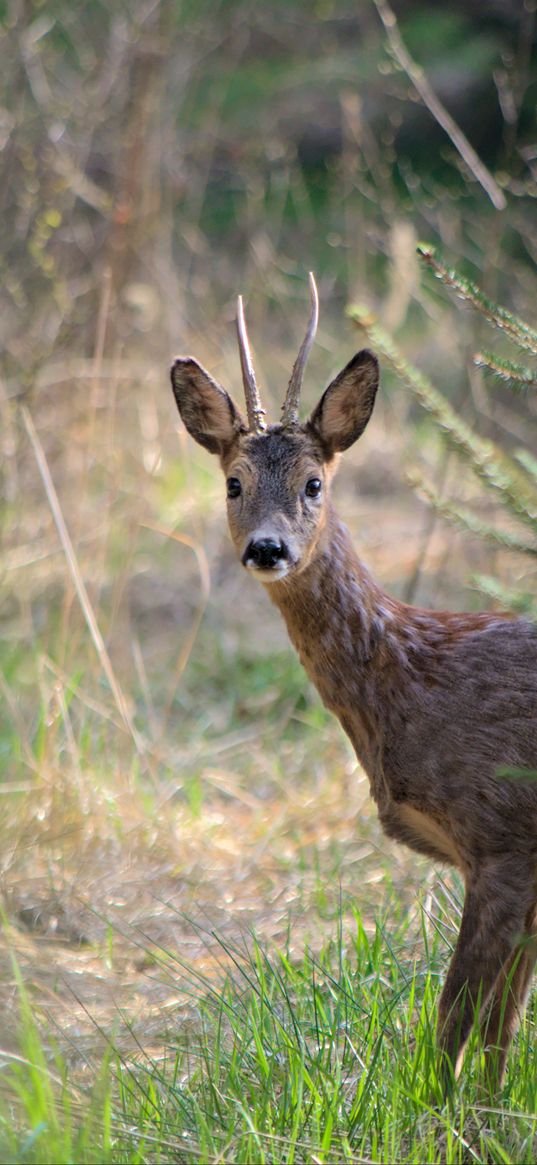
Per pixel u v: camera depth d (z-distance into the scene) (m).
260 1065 7.12
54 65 17.20
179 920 9.84
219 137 21.02
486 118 21.45
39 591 12.89
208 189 21.22
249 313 17.52
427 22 22.12
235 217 20.31
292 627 8.30
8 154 14.52
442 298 17.98
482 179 12.95
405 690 7.92
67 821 10.54
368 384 8.59
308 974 8.50
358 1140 6.71
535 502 6.79
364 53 21.98
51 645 12.39
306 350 8.64
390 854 10.51
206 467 16.09
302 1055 7.19
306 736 12.55
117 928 9.64
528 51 16.47
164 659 13.59
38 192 14.88
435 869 9.90
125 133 15.88
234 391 15.69
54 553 12.89
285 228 20.58
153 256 15.74
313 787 11.84
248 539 8.08
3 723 11.77
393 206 17.53
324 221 20.19
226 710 12.97
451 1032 7.27
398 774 7.89
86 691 12.16
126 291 15.03
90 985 8.88
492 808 7.60
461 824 7.68
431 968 8.31
